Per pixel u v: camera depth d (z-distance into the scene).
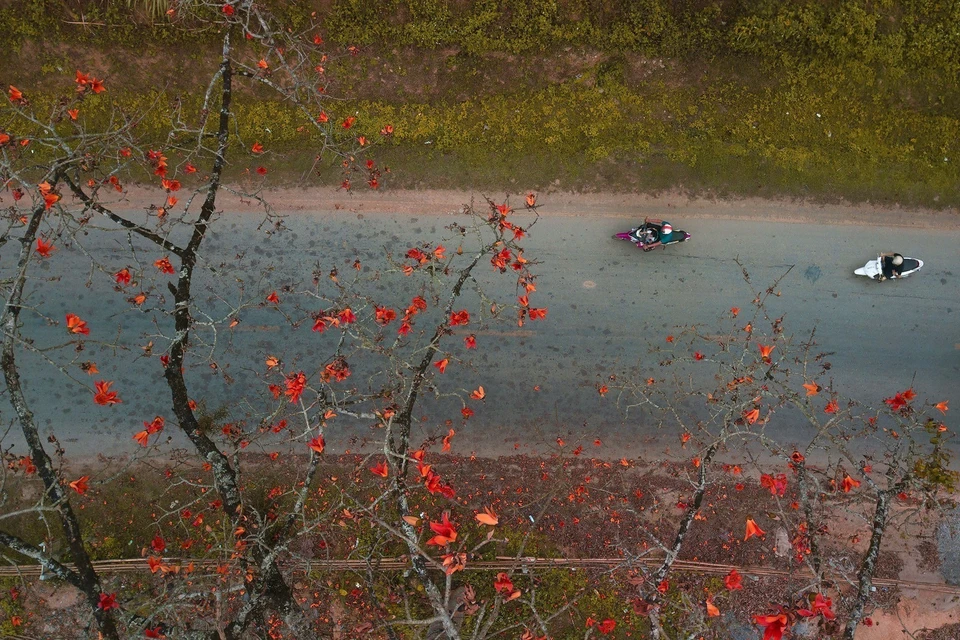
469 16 11.79
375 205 12.05
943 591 11.91
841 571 9.24
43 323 11.73
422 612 11.36
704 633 11.27
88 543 11.48
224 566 8.86
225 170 11.92
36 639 11.18
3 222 11.62
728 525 11.96
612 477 12.05
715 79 12.09
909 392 9.01
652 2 11.79
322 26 11.76
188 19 11.55
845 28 11.88
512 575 11.66
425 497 11.83
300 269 11.98
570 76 12.05
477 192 12.07
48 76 11.75
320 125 11.74
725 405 10.33
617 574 11.68
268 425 10.01
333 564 11.48
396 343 9.84
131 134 11.02
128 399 11.84
